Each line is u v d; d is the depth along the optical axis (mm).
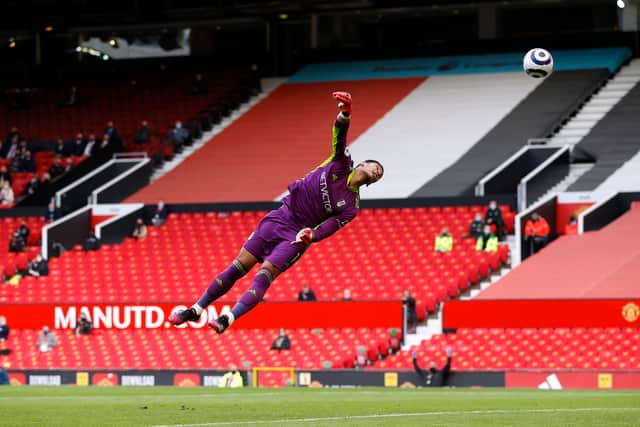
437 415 18938
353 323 52344
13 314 57562
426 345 49125
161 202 67812
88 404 22938
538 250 57125
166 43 90500
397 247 60219
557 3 80312
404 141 73750
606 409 20859
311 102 81875
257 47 88688
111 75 89812
